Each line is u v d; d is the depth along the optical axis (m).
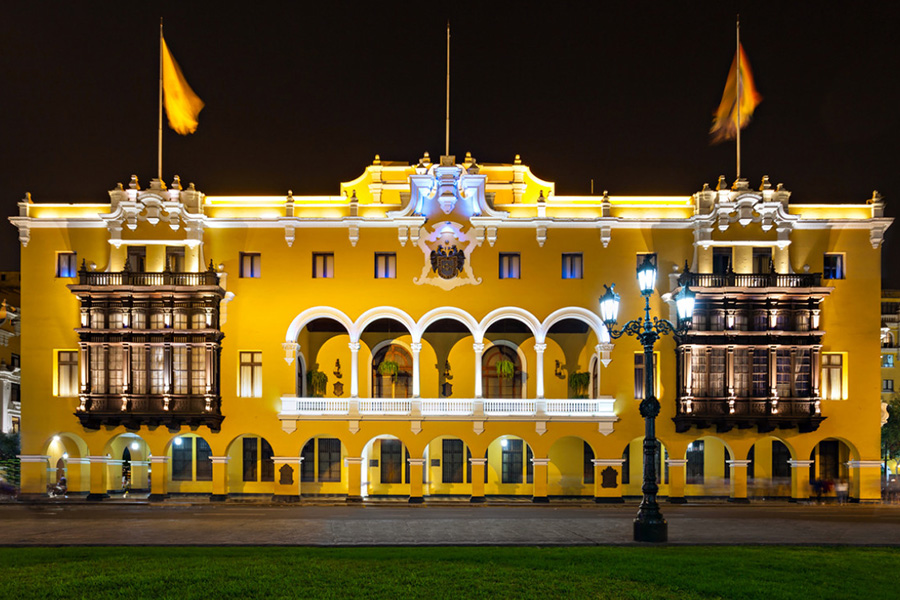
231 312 51.41
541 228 51.53
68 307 51.44
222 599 19.02
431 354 56.59
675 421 50.22
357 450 50.66
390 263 52.06
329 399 50.75
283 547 27.30
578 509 45.34
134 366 49.84
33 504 47.81
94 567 22.72
